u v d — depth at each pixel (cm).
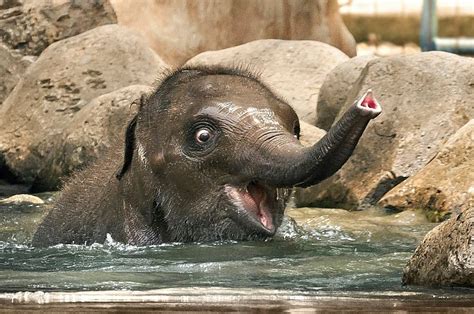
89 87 2044
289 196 1288
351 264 1177
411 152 1630
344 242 1326
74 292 1007
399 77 1712
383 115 1675
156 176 1293
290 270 1138
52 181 1884
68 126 1898
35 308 932
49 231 1380
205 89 1294
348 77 1875
